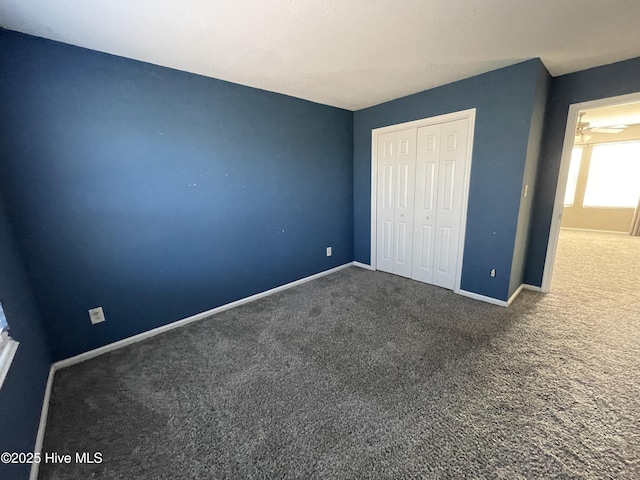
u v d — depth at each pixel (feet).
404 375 5.92
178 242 8.02
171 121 7.44
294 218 10.87
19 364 4.49
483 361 6.27
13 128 5.50
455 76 8.38
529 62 7.34
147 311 7.71
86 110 6.23
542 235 9.63
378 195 12.12
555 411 4.86
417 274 11.37
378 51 6.57
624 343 6.73
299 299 9.97
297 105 10.23
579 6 4.98
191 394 5.59
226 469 4.09
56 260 6.24
